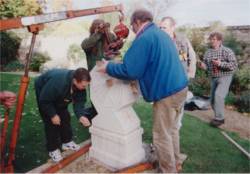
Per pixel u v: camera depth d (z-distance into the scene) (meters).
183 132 4.30
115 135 3.12
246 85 5.59
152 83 2.78
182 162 3.38
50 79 3.01
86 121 3.13
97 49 3.68
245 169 3.25
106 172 3.17
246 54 5.71
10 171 3.06
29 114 4.96
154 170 3.19
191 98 5.54
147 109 5.35
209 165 3.34
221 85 4.48
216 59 4.45
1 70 7.63
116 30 3.33
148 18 2.83
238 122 4.78
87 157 3.47
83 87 2.93
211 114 5.15
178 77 2.80
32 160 3.44
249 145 3.90
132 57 2.69
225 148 3.78
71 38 6.89
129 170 3.06
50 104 3.05
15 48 7.39
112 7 3.36
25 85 2.89
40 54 7.20
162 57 2.71
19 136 4.10
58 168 3.20
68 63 6.96
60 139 3.67
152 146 3.67
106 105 3.10
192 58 3.83
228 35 5.87
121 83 3.02
